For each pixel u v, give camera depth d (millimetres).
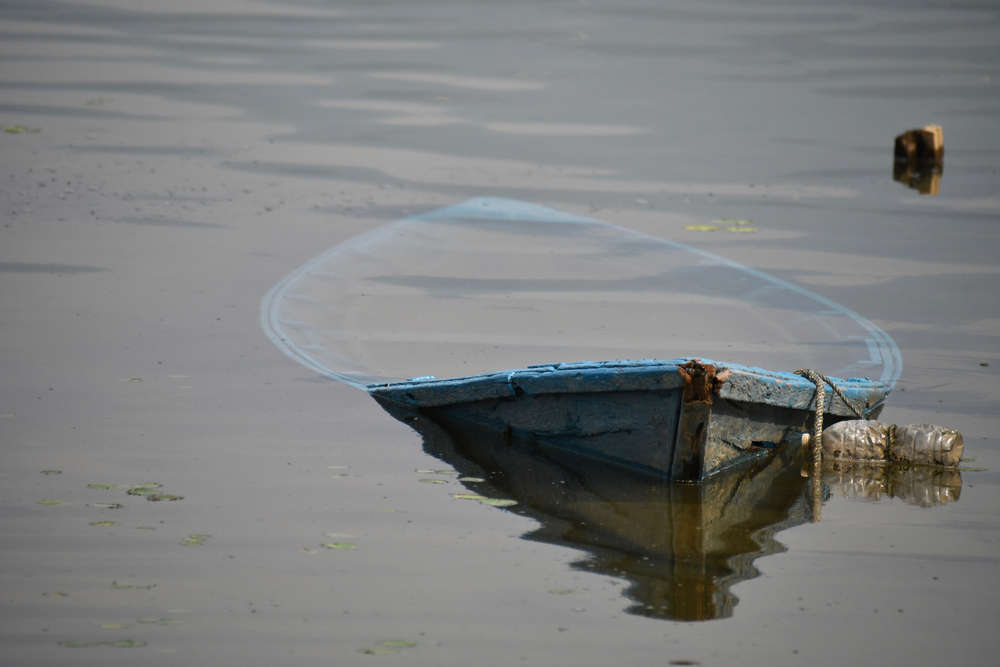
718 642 13133
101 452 18531
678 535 16328
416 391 21312
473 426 21125
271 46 60656
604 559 15414
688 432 18250
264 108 48844
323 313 26516
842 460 19984
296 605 13773
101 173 38281
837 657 12844
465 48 61312
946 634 13422
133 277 28438
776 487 18578
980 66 59219
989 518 17094
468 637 13102
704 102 51844
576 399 19484
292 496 17188
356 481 17969
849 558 15602
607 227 34125
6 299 26375
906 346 25047
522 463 19344
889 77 56906
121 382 21844
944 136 47094
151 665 12344
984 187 39656
